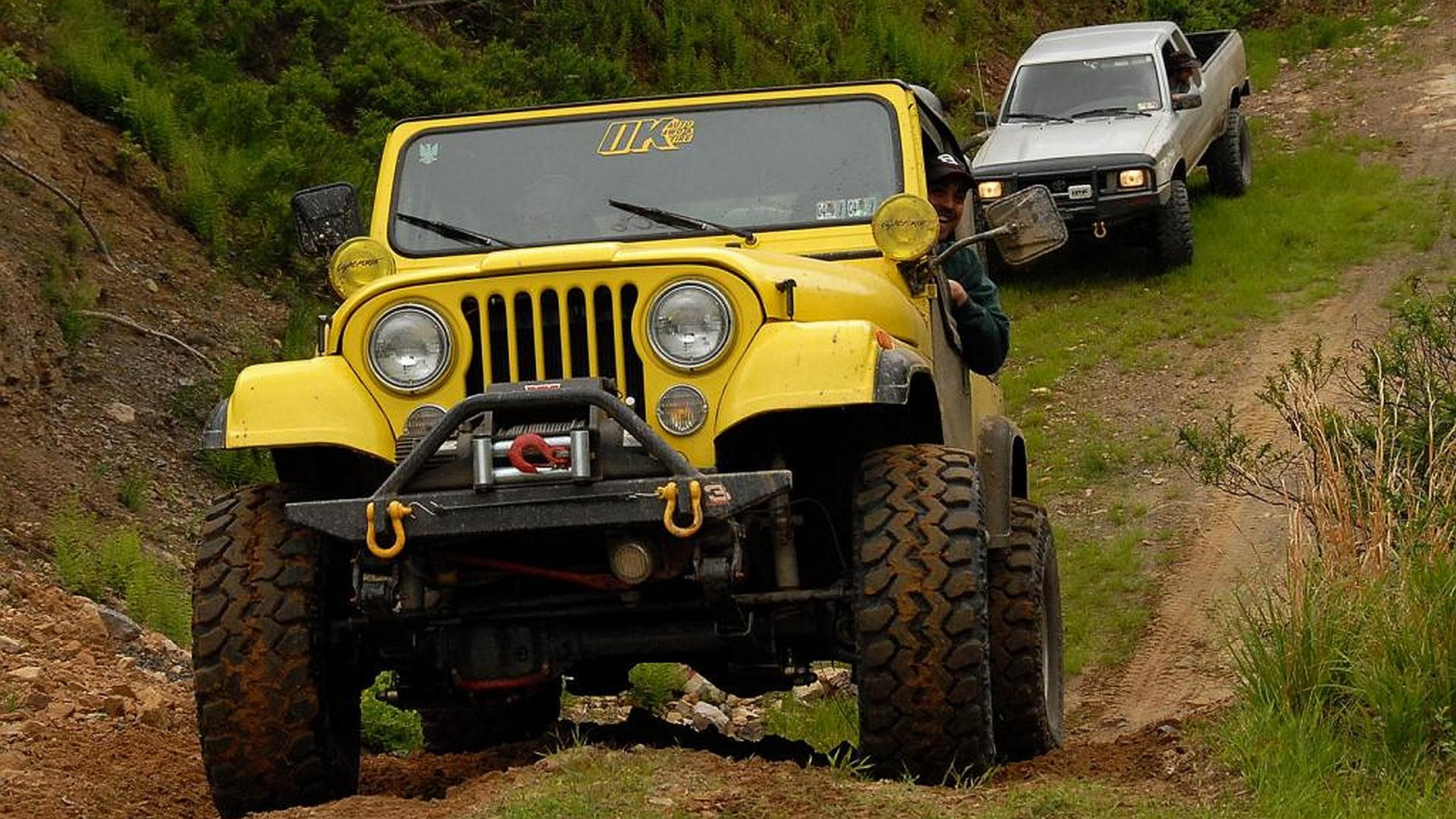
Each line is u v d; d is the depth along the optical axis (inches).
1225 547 538.6
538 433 249.0
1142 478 613.9
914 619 252.4
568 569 266.5
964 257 345.7
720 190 312.0
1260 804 248.7
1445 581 290.0
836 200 309.0
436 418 262.2
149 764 334.3
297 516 249.9
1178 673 447.8
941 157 333.7
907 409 287.1
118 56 691.4
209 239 642.8
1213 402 674.2
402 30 822.5
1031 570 327.0
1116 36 916.6
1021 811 241.1
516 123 323.6
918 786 253.9
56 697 372.2
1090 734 401.7
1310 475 342.3
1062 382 718.5
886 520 258.1
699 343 257.6
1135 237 850.8
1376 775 261.0
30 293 550.9
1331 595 294.7
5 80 571.5
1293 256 837.8
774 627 271.1
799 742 339.9
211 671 260.1
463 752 368.8
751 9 1083.3
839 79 1087.6
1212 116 922.7
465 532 246.5
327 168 704.4
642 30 988.6
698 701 461.7
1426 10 1371.8
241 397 266.8
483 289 263.1
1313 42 1325.0
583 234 309.6
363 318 266.4
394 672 304.8
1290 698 285.1
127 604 458.6
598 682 305.1
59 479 504.7
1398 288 768.9
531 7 951.0
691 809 237.6
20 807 289.1
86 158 633.0
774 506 258.4
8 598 427.8
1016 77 890.1
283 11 794.8
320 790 266.7
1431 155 995.3
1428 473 329.7
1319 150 1019.9
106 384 553.6
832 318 271.7
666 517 242.2
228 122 708.0
